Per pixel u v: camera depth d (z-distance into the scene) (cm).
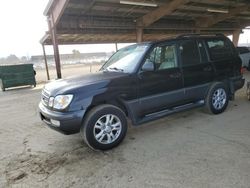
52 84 399
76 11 1276
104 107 359
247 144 353
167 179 273
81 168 313
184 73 441
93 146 353
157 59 416
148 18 1505
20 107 757
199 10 1625
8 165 335
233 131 407
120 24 1534
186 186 257
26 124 542
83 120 352
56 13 1130
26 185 280
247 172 276
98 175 292
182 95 444
